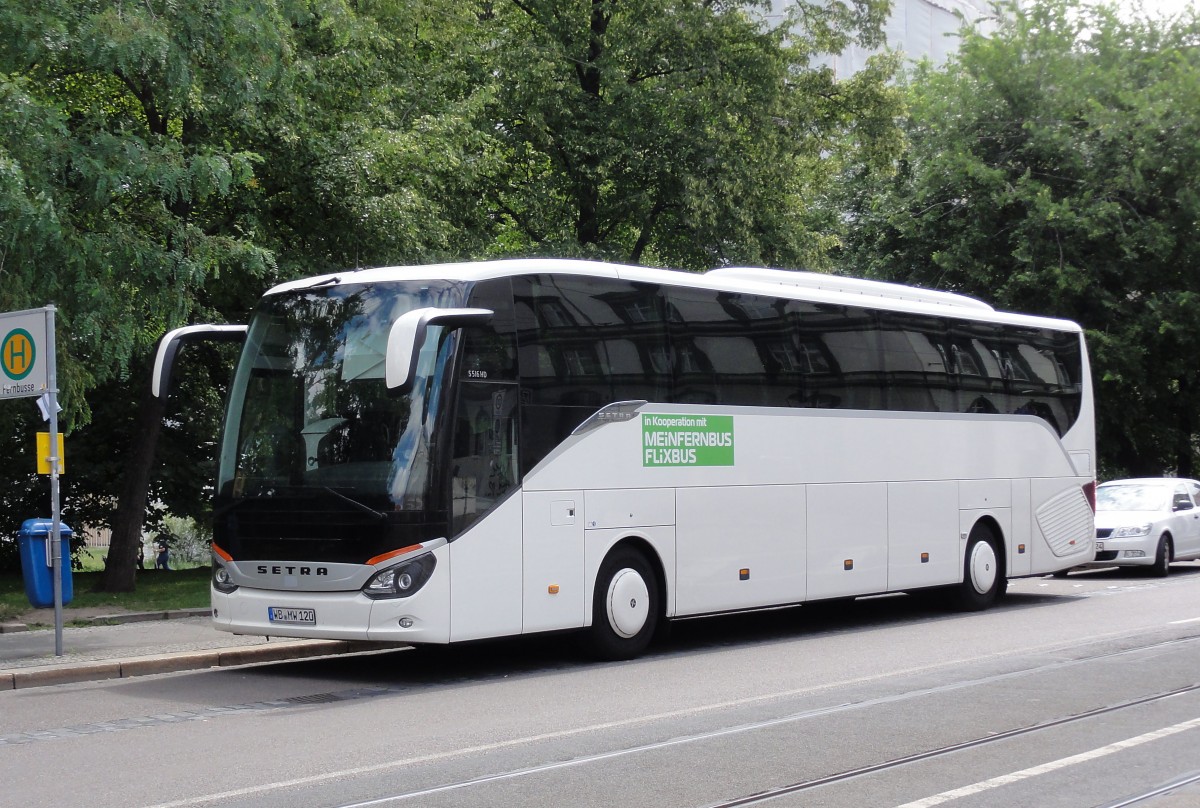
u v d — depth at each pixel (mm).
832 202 41438
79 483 27328
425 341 11430
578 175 29062
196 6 15930
